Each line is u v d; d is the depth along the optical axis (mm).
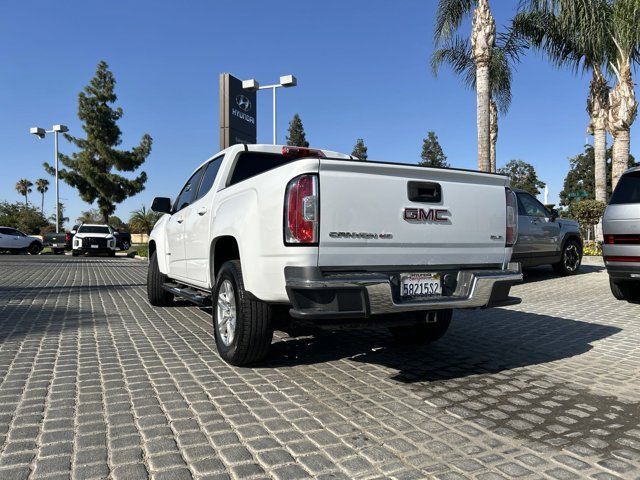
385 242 3621
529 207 10289
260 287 3738
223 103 17984
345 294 3354
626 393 3656
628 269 6898
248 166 5242
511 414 3252
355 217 3510
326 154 5617
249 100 19328
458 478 2432
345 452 2701
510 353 4805
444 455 2674
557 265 11219
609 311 7023
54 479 2414
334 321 3557
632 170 7062
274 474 2465
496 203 4184
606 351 4875
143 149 38312
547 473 2484
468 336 5527
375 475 2459
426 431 2980
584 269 12547
